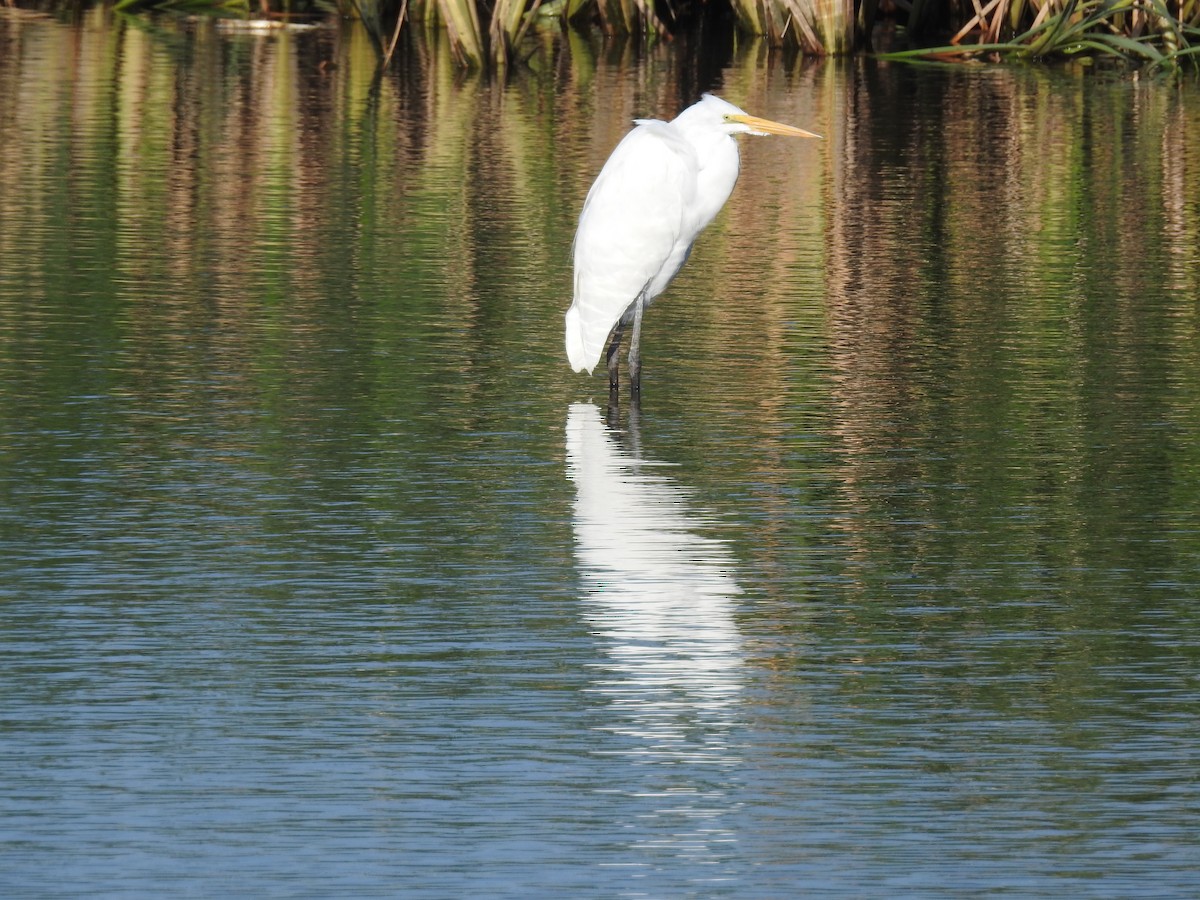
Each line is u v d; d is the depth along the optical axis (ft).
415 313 54.19
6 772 25.80
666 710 28.12
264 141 83.51
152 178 73.97
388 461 40.63
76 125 85.61
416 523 36.60
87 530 35.83
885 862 23.65
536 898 22.75
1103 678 29.48
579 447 41.91
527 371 48.49
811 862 23.68
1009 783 25.82
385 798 25.23
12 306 53.36
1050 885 23.12
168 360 48.42
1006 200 74.84
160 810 24.84
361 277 58.44
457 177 76.23
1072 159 84.38
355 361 48.91
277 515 36.96
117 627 31.04
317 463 40.37
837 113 97.14
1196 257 64.39
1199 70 117.08
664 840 24.14
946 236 67.72
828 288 59.21
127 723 27.40
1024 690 28.96
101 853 23.68
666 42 125.70
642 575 33.91
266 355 49.14
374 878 23.13
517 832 24.39
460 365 48.85
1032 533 36.58
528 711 28.04
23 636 30.55
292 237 64.03
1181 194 76.28
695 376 48.42
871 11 124.06
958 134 90.94
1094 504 38.40
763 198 74.74
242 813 24.79
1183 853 23.89
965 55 121.08
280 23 128.57
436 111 93.91
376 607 32.17
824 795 25.50
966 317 55.36
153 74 102.63
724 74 110.93
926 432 43.52
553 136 87.20
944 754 26.68
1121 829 24.57
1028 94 105.09
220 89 98.53
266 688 28.71
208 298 55.16
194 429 42.65
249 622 31.40
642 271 45.21
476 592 32.94
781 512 37.65
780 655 30.32
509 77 107.55
